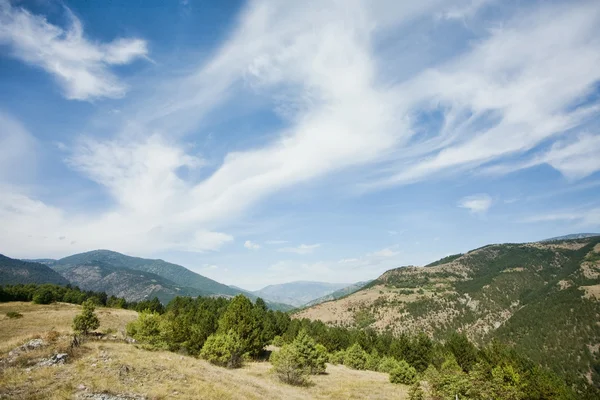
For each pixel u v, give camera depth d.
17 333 49.81
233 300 53.12
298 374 37.09
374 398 31.67
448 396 33.22
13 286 117.75
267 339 61.09
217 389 21.91
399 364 45.66
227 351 40.88
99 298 136.75
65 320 65.75
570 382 92.50
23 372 19.48
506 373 46.81
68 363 22.16
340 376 45.78
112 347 28.94
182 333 47.50
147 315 43.78
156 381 21.17
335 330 88.06
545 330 164.12
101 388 18.09
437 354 68.06
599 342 141.50
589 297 176.62
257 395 23.67
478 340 185.38
